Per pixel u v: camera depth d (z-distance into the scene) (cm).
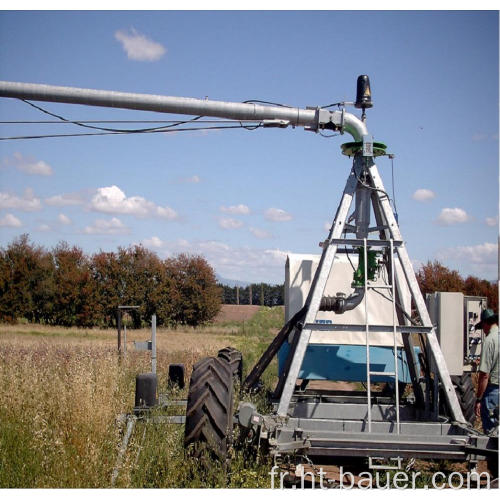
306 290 937
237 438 655
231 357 898
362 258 790
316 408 802
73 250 4500
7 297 4362
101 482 562
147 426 669
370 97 794
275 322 4688
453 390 708
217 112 797
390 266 765
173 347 2256
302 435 619
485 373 755
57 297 4397
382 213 764
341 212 754
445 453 603
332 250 736
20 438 649
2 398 785
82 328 4322
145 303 4469
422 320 722
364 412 805
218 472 569
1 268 4369
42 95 791
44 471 579
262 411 824
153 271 4472
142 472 590
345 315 924
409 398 909
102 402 730
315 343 916
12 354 1413
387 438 616
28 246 4438
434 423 687
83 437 636
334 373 902
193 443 575
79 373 836
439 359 716
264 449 611
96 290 4403
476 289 2658
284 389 695
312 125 796
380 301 927
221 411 581
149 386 729
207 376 600
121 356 1263
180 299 4503
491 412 754
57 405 755
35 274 4400
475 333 868
